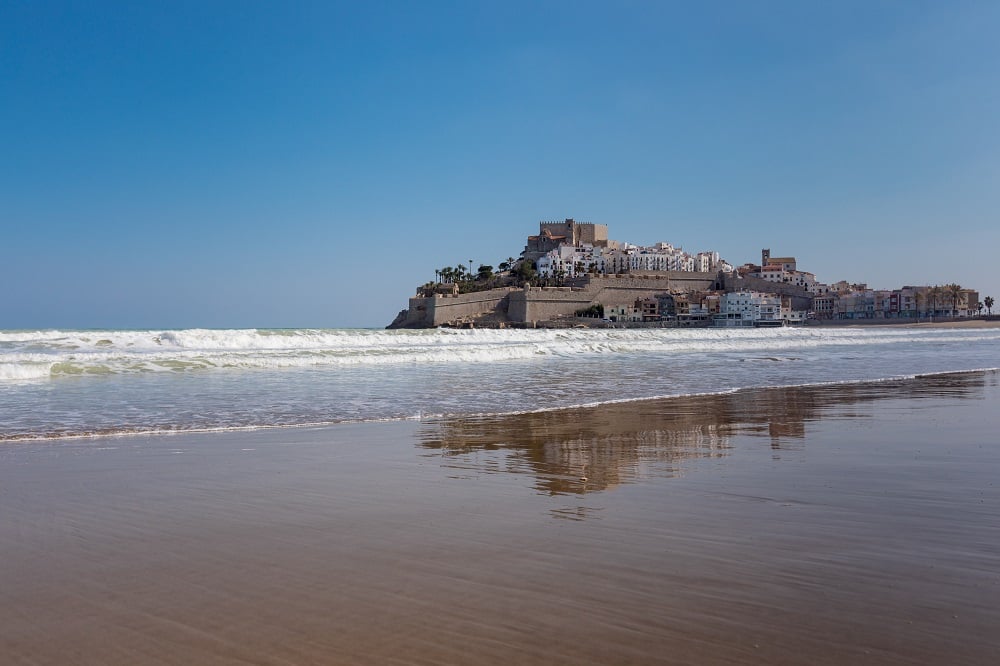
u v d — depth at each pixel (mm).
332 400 17000
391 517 6754
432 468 9180
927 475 8453
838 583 4898
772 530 6176
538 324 143250
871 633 4117
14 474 8727
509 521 6562
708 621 4301
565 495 7621
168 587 4949
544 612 4449
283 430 12500
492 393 18812
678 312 159000
